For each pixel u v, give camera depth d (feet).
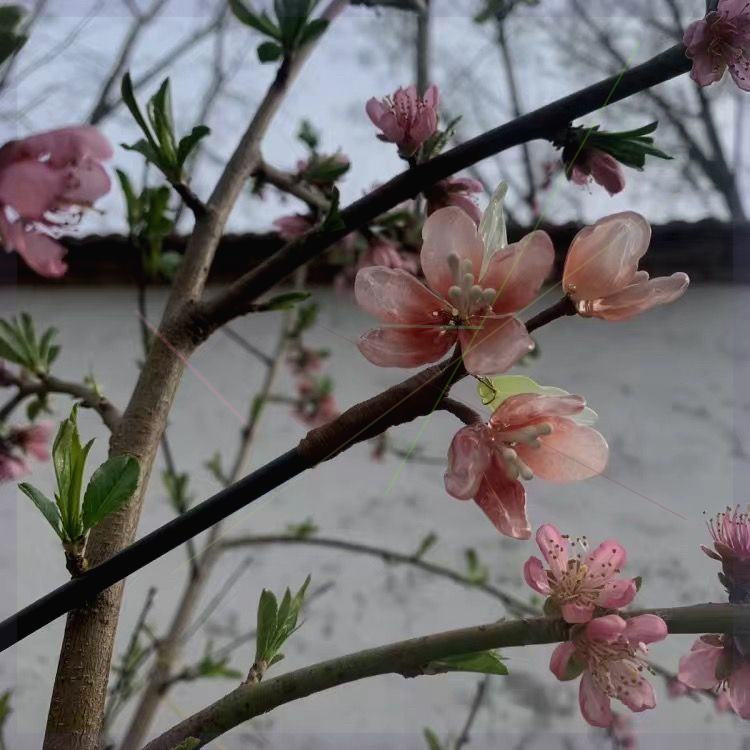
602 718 0.89
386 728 3.95
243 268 4.67
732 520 1.03
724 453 4.56
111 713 1.89
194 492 4.29
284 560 4.27
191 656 3.84
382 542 4.38
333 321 4.79
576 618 0.88
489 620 4.24
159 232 1.65
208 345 4.80
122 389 4.69
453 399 0.86
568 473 0.87
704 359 4.74
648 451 4.57
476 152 1.17
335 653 4.16
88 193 0.85
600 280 0.85
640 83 1.11
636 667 0.91
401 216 1.74
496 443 0.85
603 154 1.20
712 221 4.53
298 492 4.45
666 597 4.28
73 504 0.86
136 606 3.87
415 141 1.18
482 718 3.99
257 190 1.60
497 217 0.90
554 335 4.83
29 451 2.47
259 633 0.98
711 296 4.83
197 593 2.79
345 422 0.80
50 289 4.87
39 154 0.82
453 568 4.33
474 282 0.83
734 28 1.08
